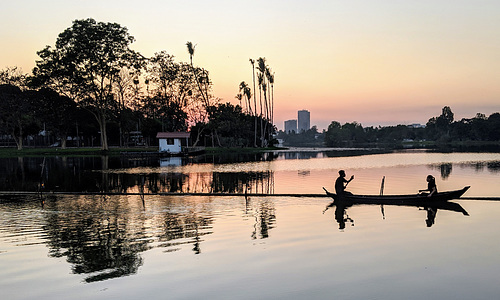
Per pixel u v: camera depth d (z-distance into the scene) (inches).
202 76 3782.0
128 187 1201.4
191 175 1556.3
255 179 1403.8
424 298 358.3
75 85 2947.8
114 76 3100.4
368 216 718.5
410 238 559.5
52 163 2199.8
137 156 2869.1
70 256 495.8
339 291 374.0
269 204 864.9
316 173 1622.8
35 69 2881.4
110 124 4037.9
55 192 1074.7
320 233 590.6
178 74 3754.9
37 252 514.0
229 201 914.1
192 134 4111.7
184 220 703.1
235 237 572.1
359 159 2608.3
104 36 2864.2
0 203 916.6
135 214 767.1
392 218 697.6
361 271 425.7
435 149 4552.2
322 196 978.7
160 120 4188.0
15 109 3152.1
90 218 733.3
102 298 367.6
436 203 848.9
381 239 554.6
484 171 1642.5
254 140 4562.0
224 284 394.0
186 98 3833.7
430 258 468.8
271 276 413.7
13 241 572.1
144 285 396.2
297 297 362.0
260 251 500.7
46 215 766.5
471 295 364.5
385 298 358.6
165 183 1296.8
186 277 414.9
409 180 1348.4
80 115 3385.8
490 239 553.0
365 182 1299.2
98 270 442.3
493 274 415.8
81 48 2792.8
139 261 470.0
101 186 1227.9
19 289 393.4
